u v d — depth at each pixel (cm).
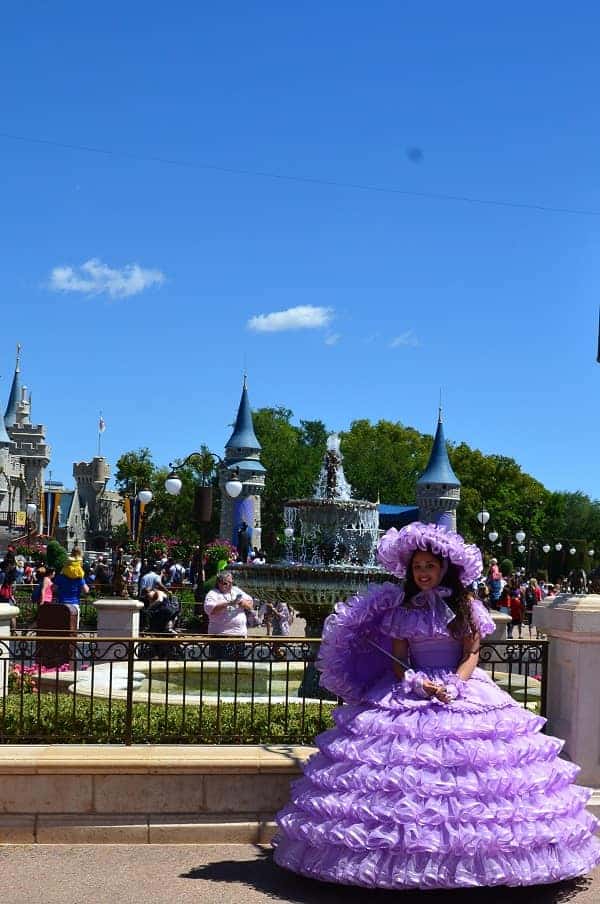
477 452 10206
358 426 10594
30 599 2741
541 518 10350
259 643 738
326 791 546
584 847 547
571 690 670
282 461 9644
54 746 682
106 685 1034
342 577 1166
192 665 1292
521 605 3123
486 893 551
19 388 12838
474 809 516
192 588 2895
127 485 11400
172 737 716
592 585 695
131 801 650
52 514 8062
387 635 602
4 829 641
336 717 583
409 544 596
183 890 554
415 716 551
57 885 560
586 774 657
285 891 554
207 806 653
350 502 1453
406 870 509
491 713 559
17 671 1016
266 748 684
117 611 1577
